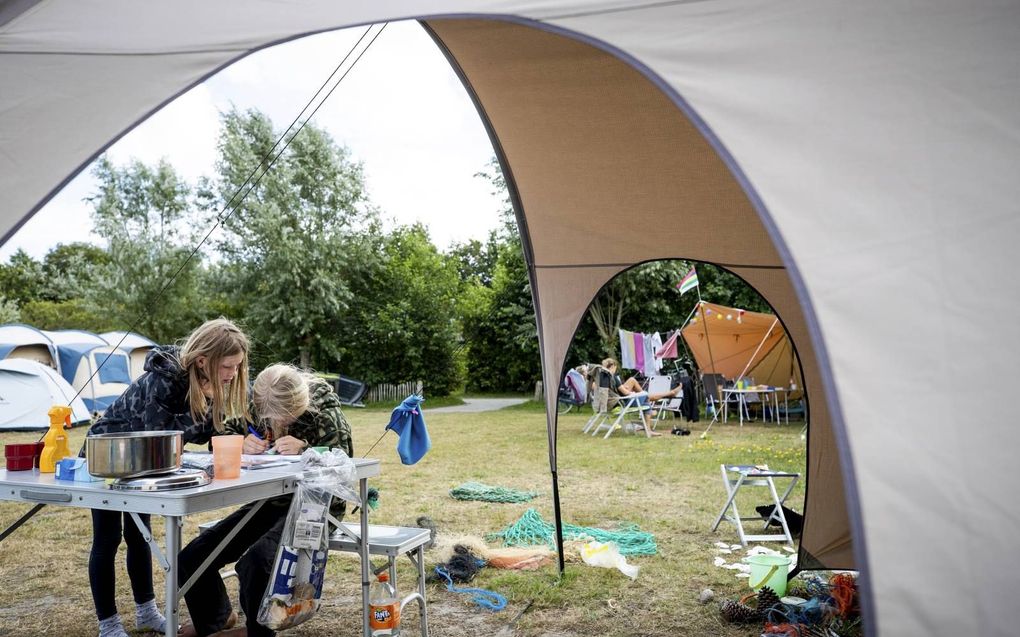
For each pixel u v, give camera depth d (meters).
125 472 2.63
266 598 2.91
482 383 26.38
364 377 24.08
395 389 23.58
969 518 1.69
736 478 7.94
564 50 3.79
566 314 5.00
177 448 2.80
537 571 4.76
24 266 30.72
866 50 2.04
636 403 13.79
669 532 5.68
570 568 4.78
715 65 2.12
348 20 2.32
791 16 2.12
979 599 1.65
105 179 25.78
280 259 24.16
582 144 4.40
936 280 1.84
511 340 24.86
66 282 25.88
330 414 3.61
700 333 14.77
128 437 2.64
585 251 4.95
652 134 4.21
